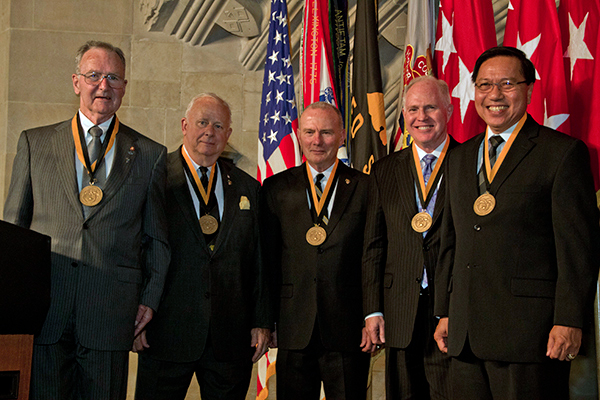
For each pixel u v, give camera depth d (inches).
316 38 190.7
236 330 126.7
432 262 116.1
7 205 107.6
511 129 106.9
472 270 102.0
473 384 102.6
